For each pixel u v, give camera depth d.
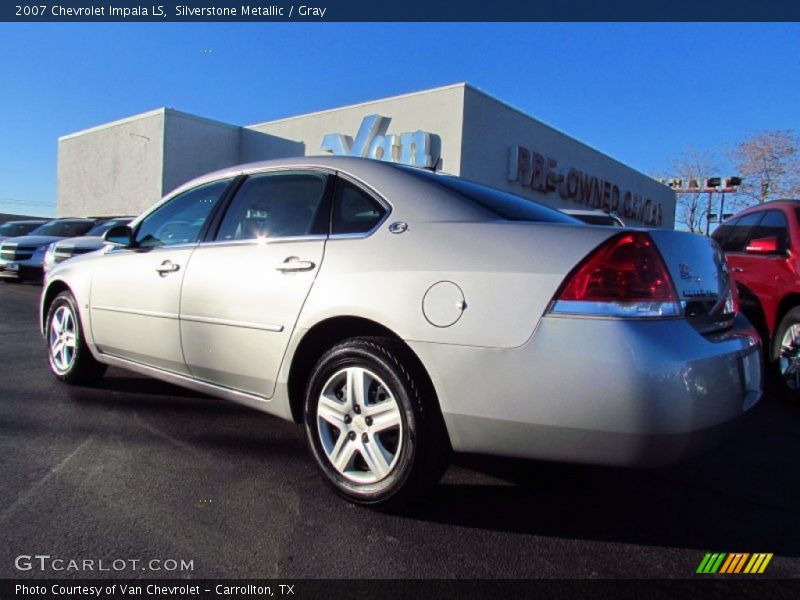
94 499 2.63
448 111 16.95
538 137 20.19
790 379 4.64
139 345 3.71
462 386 2.28
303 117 21.34
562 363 2.10
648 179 29.33
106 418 3.73
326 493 2.76
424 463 2.39
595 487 2.97
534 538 2.43
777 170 28.72
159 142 21.52
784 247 5.00
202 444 3.34
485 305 2.25
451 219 2.56
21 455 3.10
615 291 2.11
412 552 2.28
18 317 8.02
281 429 3.63
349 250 2.68
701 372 2.12
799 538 2.49
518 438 2.22
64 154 26.70
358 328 2.72
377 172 2.89
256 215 3.22
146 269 3.66
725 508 2.77
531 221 2.67
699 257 2.48
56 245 10.60
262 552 2.25
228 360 3.11
